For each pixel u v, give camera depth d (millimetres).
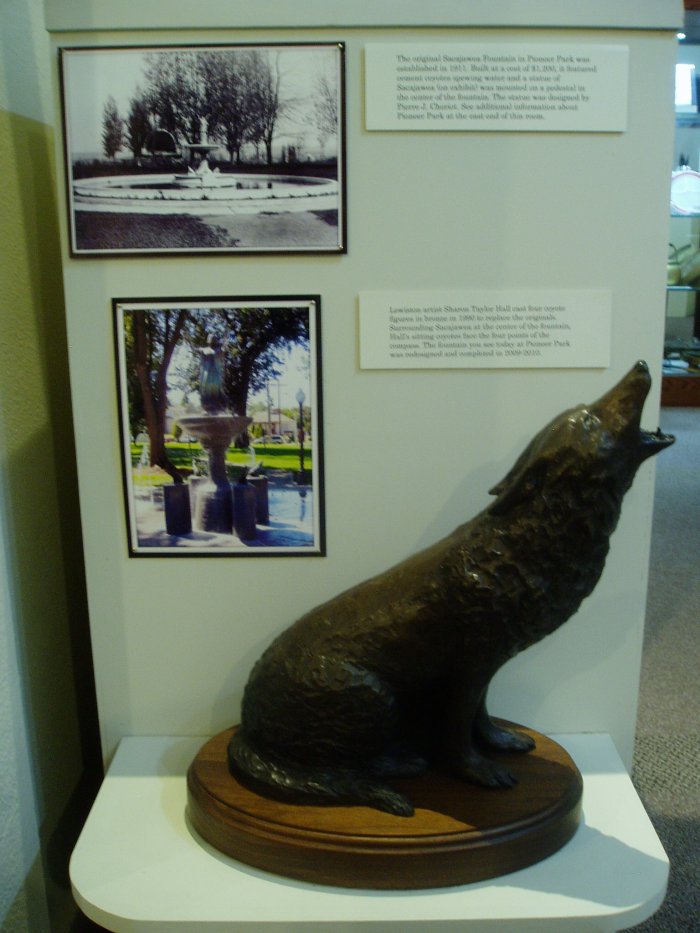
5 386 1046
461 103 966
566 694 1149
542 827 906
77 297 1012
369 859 869
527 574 863
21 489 1091
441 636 896
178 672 1129
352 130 971
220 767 1016
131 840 963
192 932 846
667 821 1405
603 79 964
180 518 1073
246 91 958
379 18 944
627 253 1009
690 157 2695
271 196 983
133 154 973
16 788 1056
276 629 1112
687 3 2068
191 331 1019
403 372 1035
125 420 1044
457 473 1062
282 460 1058
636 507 1089
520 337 1023
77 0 944
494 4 945
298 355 1027
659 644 1969
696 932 1226
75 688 1292
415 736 1016
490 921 839
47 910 1155
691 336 3520
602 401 856
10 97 1059
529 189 991
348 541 1082
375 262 1004
